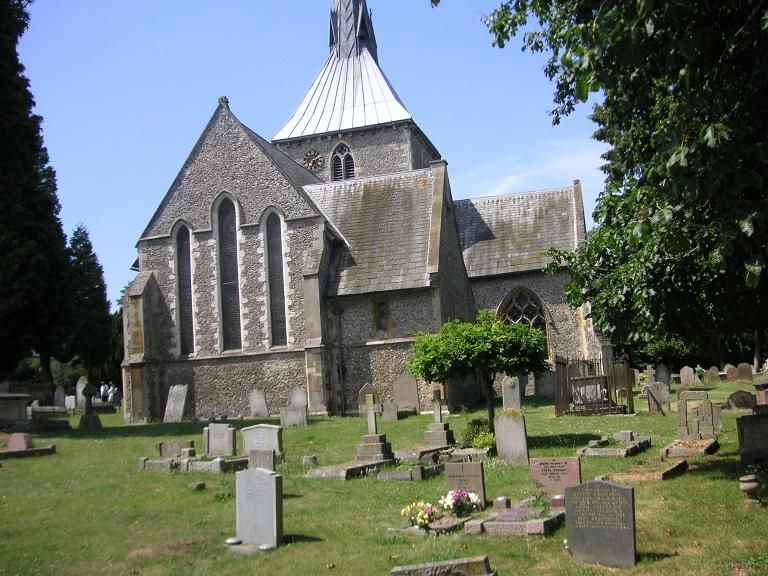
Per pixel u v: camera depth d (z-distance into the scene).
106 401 53.34
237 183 33.25
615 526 8.90
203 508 12.77
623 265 13.71
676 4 7.96
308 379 30.42
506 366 18.42
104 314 57.34
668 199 9.92
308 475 15.53
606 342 33.88
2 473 16.64
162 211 34.09
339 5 52.72
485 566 8.41
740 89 9.05
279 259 32.41
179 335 33.22
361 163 47.59
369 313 31.08
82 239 57.66
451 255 34.19
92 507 12.99
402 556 9.49
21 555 10.16
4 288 27.39
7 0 28.30
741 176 8.53
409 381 29.33
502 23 11.65
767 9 8.48
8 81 28.02
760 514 10.55
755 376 38.75
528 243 38.66
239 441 21.06
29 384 45.94
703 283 11.95
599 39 8.37
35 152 29.64
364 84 50.34
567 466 12.01
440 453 17.50
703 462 14.77
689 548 9.36
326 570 9.09
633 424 22.30
